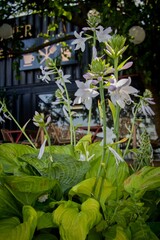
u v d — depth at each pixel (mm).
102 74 818
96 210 791
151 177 856
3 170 898
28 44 7516
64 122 7297
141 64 4895
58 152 1104
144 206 976
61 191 878
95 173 981
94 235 821
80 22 5234
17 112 7973
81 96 822
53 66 1126
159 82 5164
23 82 7984
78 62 7113
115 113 935
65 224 751
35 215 756
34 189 795
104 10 4484
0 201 827
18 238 713
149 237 841
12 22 5688
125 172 991
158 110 5086
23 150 1054
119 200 874
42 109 7711
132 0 4828
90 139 1057
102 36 1014
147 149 1151
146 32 4887
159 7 4898
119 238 800
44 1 5254
